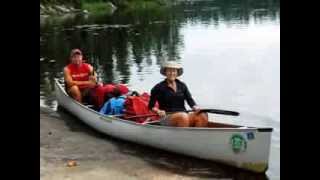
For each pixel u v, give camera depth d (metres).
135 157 8.88
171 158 8.85
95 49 25.78
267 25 35.91
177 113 8.94
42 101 13.23
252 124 10.73
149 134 9.25
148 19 45.59
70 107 11.82
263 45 24.58
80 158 8.73
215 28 35.94
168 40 29.08
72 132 10.41
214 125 9.04
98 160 8.66
